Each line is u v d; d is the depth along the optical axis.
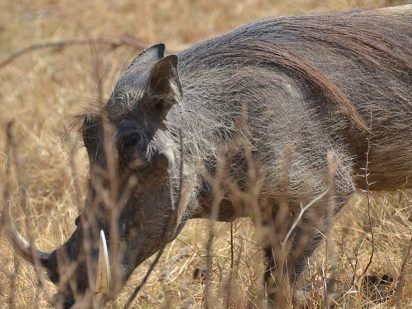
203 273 22.75
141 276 23.09
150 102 18.48
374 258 22.80
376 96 20.27
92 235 18.06
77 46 41.81
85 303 17.17
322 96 19.75
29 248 18.27
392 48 20.58
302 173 19.62
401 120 20.52
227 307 18.39
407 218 23.55
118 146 18.23
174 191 18.62
